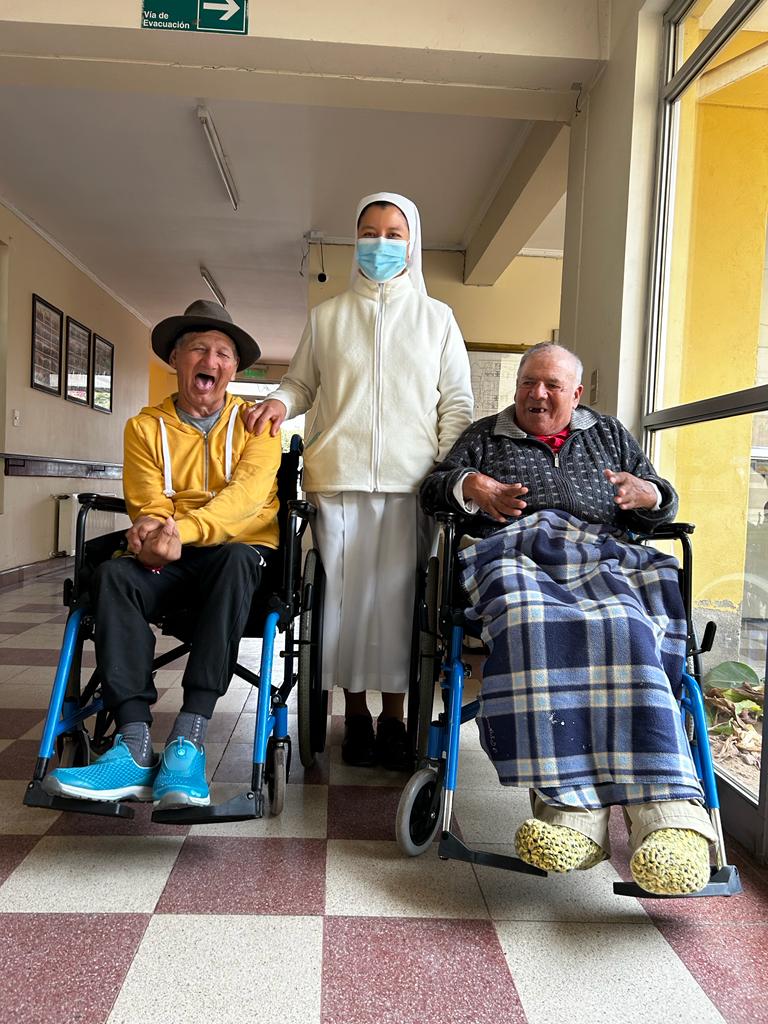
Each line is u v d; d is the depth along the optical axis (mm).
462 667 1504
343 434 1949
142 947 1191
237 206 5215
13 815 1666
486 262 5227
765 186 1798
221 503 1711
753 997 1132
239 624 1597
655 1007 1101
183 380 1864
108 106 3953
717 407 1877
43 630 3707
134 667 1548
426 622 1779
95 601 1568
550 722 1329
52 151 4492
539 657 1357
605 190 2652
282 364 11367
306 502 1854
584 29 2678
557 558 1532
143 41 2684
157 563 1597
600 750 1322
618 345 2457
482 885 1439
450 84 2891
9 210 5293
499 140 4160
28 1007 1047
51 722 1491
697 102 2191
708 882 1261
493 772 2057
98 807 1421
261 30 2631
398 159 4453
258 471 1809
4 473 5359
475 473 1652
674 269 2314
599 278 2680
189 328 1884
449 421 1995
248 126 4121
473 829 1685
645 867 1166
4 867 1438
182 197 5168
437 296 5766
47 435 6164
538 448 1797
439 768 1558
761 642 1646
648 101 2414
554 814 1308
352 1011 1065
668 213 2355
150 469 1841
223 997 1081
